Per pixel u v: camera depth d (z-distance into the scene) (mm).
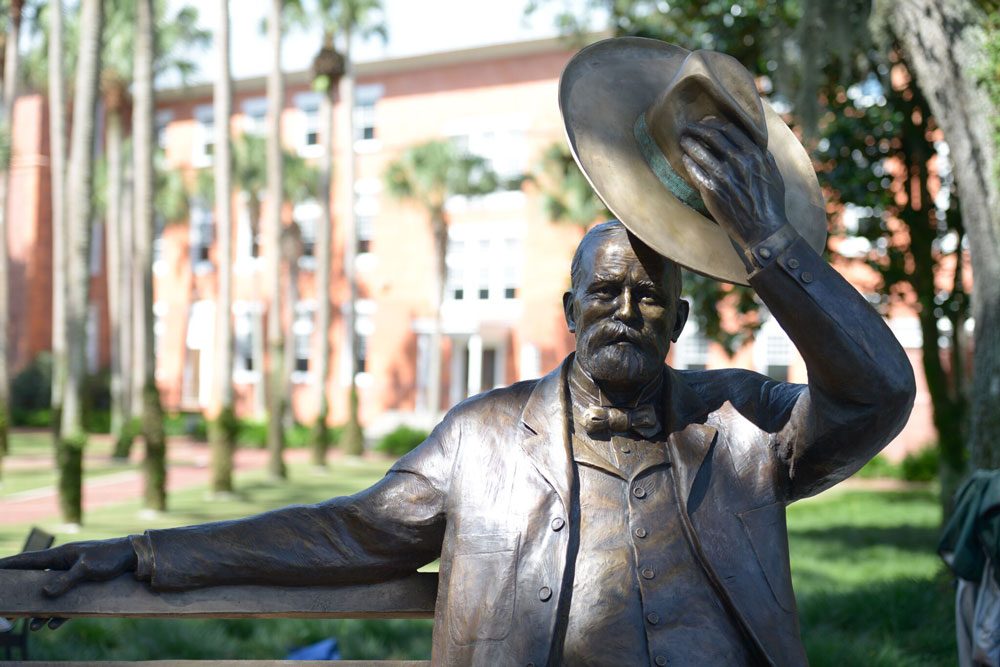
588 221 24828
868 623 7254
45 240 36906
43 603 2156
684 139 1881
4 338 26641
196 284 37594
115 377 31188
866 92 11820
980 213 6691
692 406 2141
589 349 2027
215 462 16375
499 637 1941
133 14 28016
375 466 24469
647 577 1943
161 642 6309
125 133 34406
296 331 35812
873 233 12445
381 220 34844
